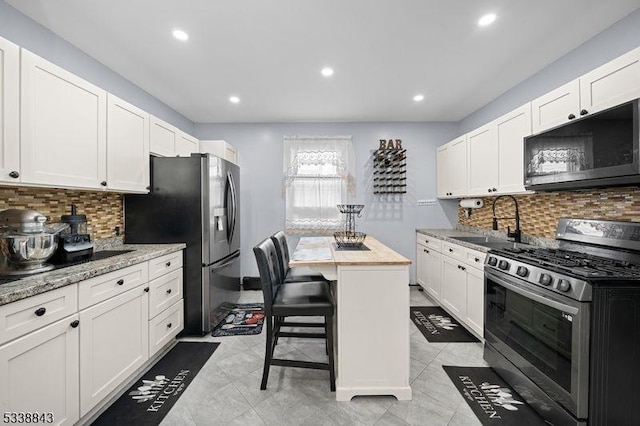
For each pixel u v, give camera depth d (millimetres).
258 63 2338
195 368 1996
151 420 1502
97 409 1551
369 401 1655
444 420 1501
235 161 3850
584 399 1265
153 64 2346
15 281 1223
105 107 1907
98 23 1817
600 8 1693
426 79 2641
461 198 3650
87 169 1760
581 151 1589
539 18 1782
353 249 2197
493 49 2139
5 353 1061
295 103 3227
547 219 2375
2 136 1277
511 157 2330
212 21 1807
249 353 2209
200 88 2812
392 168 3885
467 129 3672
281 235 2627
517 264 1682
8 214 1421
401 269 1692
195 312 2467
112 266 1600
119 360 1669
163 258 2152
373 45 2086
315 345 2344
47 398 1225
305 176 3869
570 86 1756
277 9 1699
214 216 2576
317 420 1508
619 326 1250
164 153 2641
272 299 1766
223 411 1571
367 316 1688
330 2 1646
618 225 1665
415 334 2510
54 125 1534
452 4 1662
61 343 1291
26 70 1375
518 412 1551
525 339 1631
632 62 1404
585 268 1404
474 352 2205
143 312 1901
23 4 1633
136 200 2480
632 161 1315
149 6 1664
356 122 3916
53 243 1521
